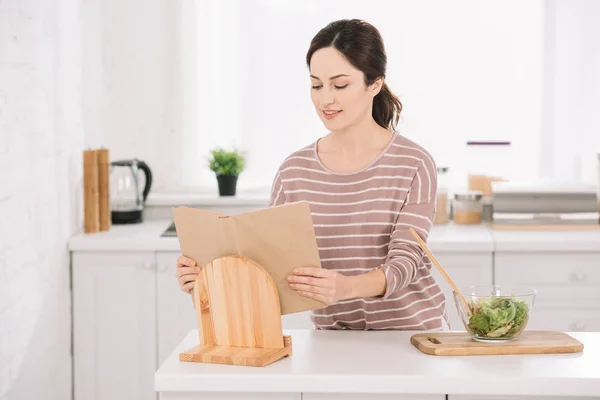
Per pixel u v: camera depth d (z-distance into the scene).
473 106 4.51
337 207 2.42
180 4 4.46
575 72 4.46
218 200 4.37
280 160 4.54
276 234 2.07
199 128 4.53
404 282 2.27
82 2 4.09
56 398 3.62
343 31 2.30
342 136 2.42
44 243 3.42
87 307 3.87
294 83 4.50
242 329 2.13
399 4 4.46
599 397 1.95
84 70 4.12
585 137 4.48
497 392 1.94
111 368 3.90
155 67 4.49
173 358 2.11
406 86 4.50
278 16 4.47
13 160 3.00
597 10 4.42
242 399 2.00
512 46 4.48
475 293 2.24
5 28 2.91
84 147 4.14
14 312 3.00
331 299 2.12
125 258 3.86
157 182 4.55
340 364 2.05
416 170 2.38
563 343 2.14
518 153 4.52
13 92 3.00
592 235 3.97
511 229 4.12
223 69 4.49
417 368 2.01
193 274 2.20
